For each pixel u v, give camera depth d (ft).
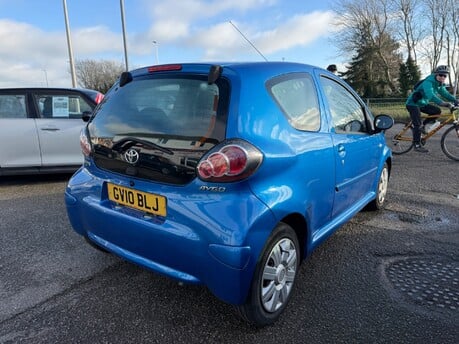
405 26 132.77
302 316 7.72
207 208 6.46
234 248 6.21
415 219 13.47
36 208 14.70
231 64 7.59
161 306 8.10
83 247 11.04
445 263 10.09
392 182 18.70
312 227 8.34
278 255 7.30
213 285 6.56
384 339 7.05
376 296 8.46
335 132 9.37
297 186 7.48
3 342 6.96
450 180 19.06
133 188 7.43
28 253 10.66
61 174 20.84
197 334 7.20
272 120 7.17
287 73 8.32
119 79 8.86
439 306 8.10
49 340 7.03
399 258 10.38
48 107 18.37
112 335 7.18
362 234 12.08
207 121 6.77
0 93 17.92
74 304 8.18
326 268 9.78
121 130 7.88
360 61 137.69
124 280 9.18
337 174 9.26
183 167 6.72
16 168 17.99
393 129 36.70
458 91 125.49
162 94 7.58
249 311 6.95
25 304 8.17
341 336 7.13
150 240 7.06
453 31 125.08
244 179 6.41
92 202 8.27
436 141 31.83
